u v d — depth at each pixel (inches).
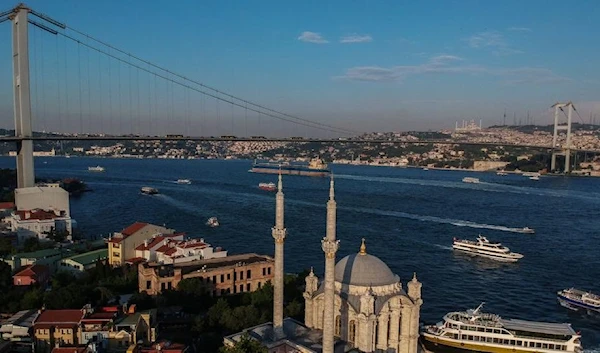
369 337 3142.2
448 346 5064.0
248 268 6087.6
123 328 4163.4
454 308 5964.6
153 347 3907.5
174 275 5605.3
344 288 3299.7
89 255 7057.1
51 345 4106.8
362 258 3420.3
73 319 4266.7
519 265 7834.6
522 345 4909.0
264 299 5182.1
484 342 4968.0
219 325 4702.3
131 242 6968.5
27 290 5364.2
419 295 3432.6
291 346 3248.0
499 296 6412.4
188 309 5211.6
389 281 3351.4
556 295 6486.2
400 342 3403.1
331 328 2950.3
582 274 7421.3
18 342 4124.0
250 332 3464.6
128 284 5915.4
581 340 5162.4
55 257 6943.9
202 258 6540.4
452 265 7760.8
